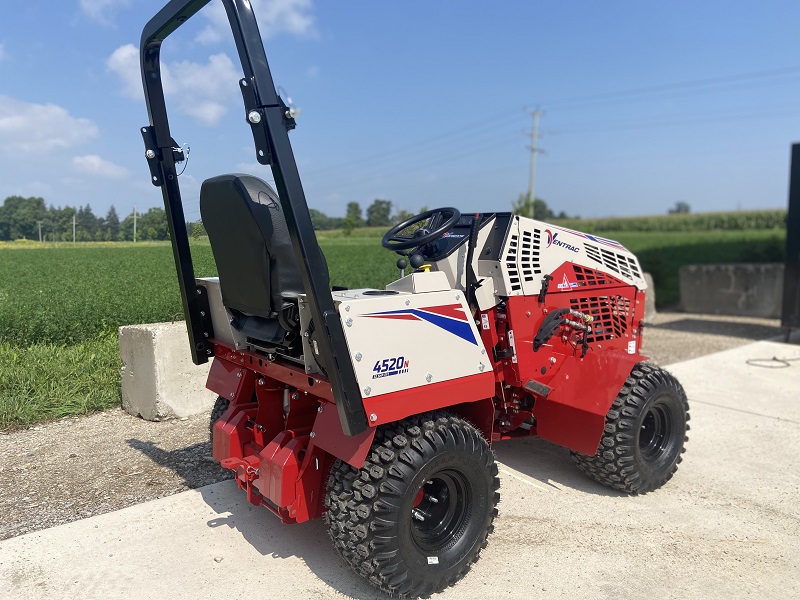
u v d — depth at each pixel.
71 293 7.12
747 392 6.05
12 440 4.48
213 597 2.64
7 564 2.86
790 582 2.82
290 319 2.59
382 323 2.43
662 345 8.52
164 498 3.55
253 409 3.20
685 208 89.88
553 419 3.58
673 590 2.74
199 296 3.36
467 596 2.68
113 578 2.77
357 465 2.39
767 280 11.47
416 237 3.34
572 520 3.37
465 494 2.78
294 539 3.13
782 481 3.95
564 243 3.59
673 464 3.79
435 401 2.60
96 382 5.45
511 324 3.26
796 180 8.20
